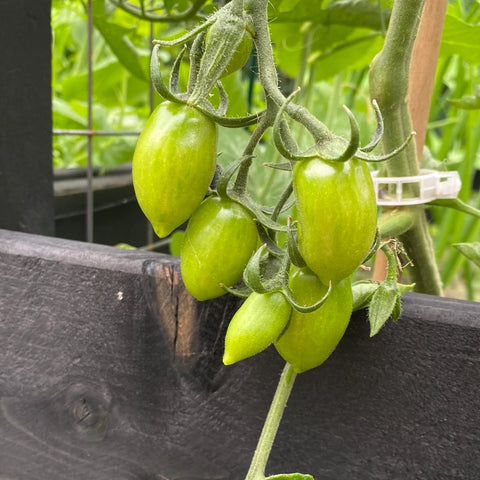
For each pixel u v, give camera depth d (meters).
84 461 0.34
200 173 0.22
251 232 0.24
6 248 0.33
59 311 0.33
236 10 0.22
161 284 0.31
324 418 0.29
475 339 0.26
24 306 0.33
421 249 0.41
